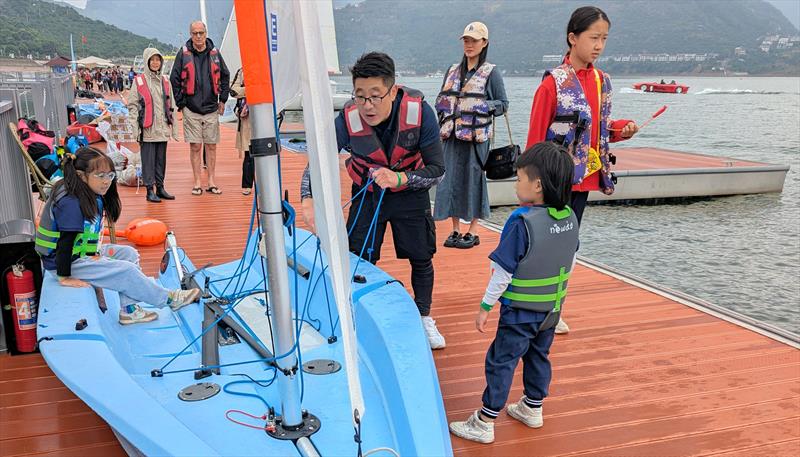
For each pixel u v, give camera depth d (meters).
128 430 1.79
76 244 2.89
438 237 5.89
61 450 2.40
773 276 8.60
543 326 2.46
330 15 17.73
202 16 17.88
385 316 2.52
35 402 2.75
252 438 1.93
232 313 2.99
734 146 25.39
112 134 11.20
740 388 3.08
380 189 2.98
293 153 11.09
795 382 3.15
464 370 3.20
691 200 12.79
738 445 2.60
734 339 3.67
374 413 2.11
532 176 2.29
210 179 7.51
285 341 1.86
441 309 4.07
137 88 6.61
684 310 4.14
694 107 58.03
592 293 4.47
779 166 13.13
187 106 7.08
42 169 3.99
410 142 2.76
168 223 6.08
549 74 3.12
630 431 2.69
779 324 6.99
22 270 3.10
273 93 1.63
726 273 8.73
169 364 2.52
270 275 1.81
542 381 2.63
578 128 3.09
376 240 3.13
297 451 1.88
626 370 3.25
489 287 2.33
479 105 4.94
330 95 1.50
